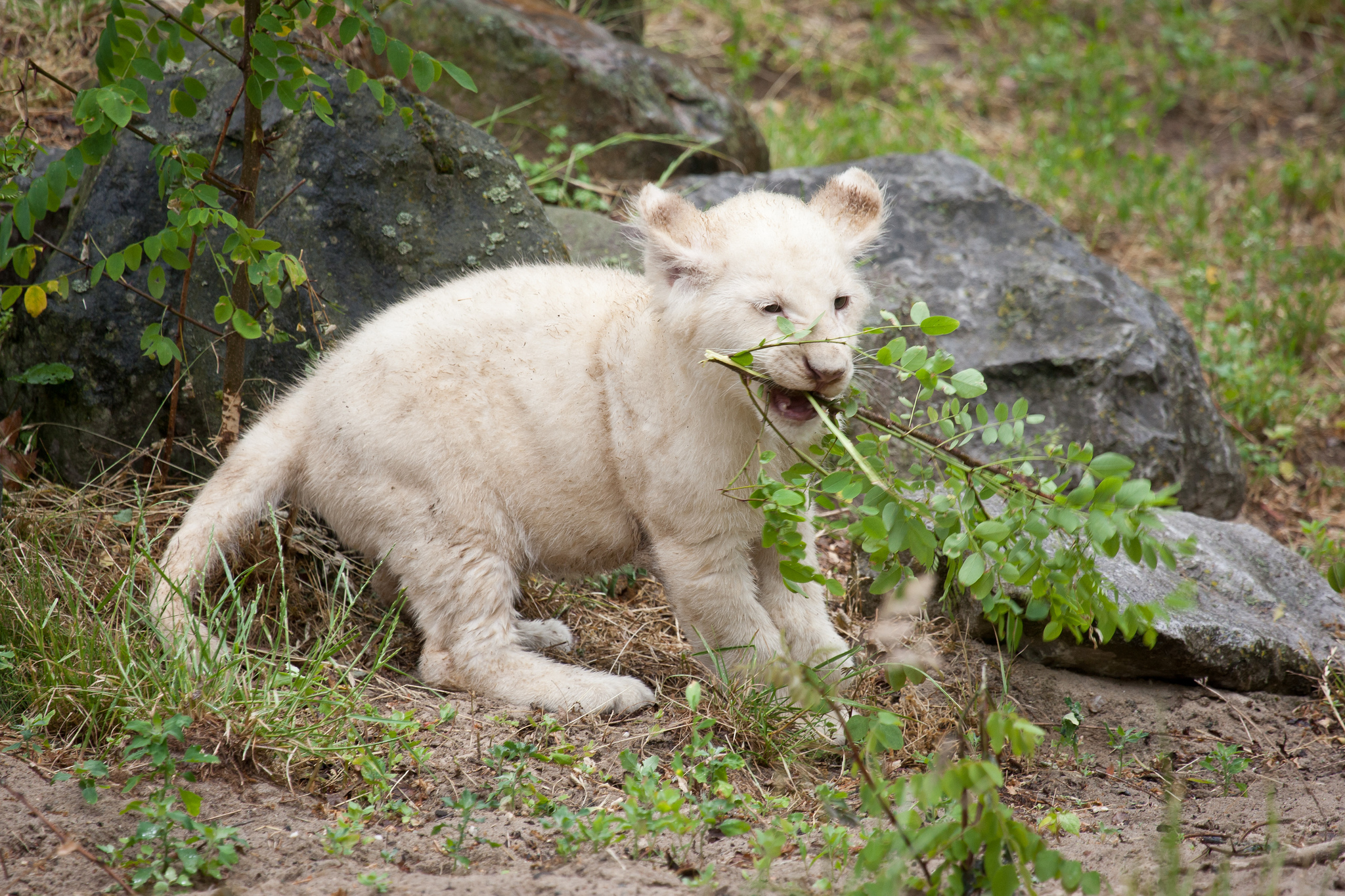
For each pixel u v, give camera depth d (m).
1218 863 5.71
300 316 8.91
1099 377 11.03
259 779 6.36
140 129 9.30
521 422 7.55
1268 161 19.17
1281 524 11.96
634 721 7.45
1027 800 7.05
